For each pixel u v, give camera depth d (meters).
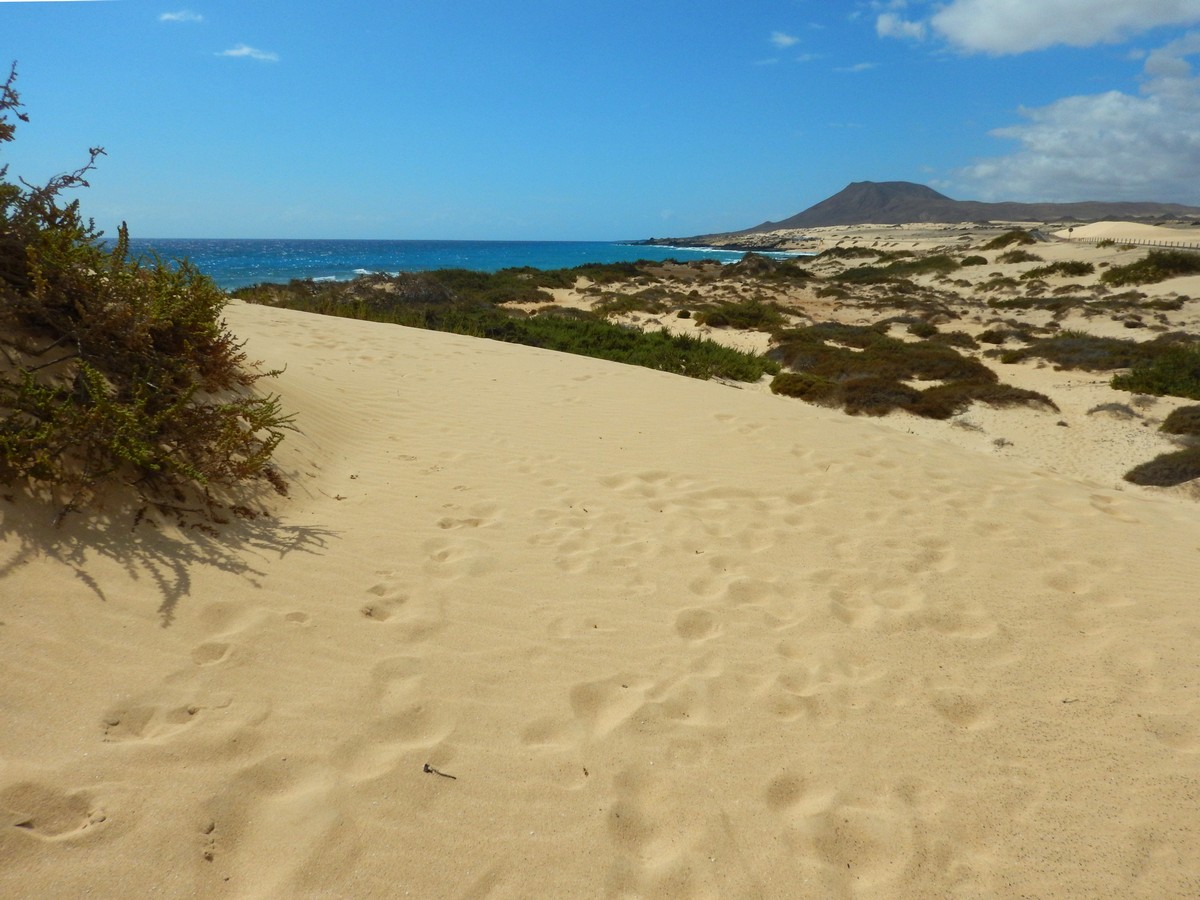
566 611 3.64
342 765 2.43
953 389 14.57
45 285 3.76
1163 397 13.97
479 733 2.69
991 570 4.50
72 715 2.38
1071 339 20.92
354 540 4.09
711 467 6.20
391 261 76.56
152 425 3.71
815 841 2.37
